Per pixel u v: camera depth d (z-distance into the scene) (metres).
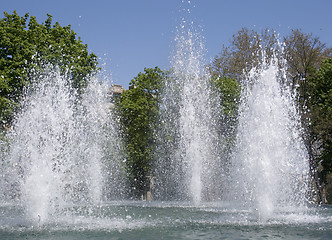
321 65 31.08
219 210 13.57
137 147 30.84
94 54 26.66
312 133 27.77
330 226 9.26
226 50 32.38
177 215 11.77
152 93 32.50
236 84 28.52
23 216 9.88
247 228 8.82
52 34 25.81
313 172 26.38
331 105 28.33
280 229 8.67
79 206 15.26
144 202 20.66
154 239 7.27
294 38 29.94
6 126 20.34
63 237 7.49
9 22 24.58
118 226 9.06
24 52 23.20
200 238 7.40
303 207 13.66
